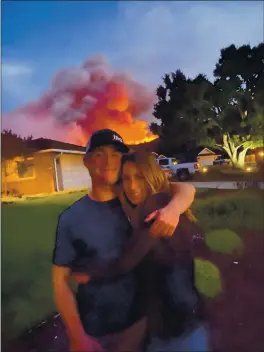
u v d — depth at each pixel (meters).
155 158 1.11
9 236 2.14
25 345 1.17
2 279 1.66
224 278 1.62
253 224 2.53
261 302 1.39
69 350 1.06
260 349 1.10
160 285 1.08
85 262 1.06
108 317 1.06
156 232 1.06
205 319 1.12
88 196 1.08
